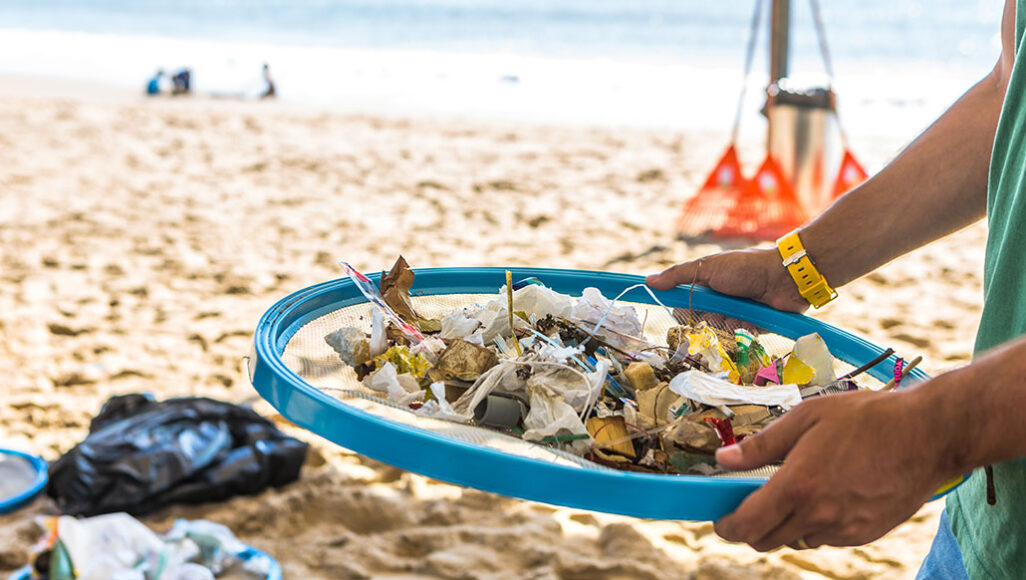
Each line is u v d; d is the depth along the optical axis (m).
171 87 10.65
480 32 24.19
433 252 4.89
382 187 6.18
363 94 11.36
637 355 1.15
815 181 5.35
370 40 22.33
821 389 1.15
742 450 0.83
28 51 16.98
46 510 2.49
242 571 2.17
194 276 4.41
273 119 8.55
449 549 2.38
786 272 1.40
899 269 4.70
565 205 5.83
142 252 4.73
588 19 26.34
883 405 0.81
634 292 1.46
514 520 2.52
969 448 0.80
